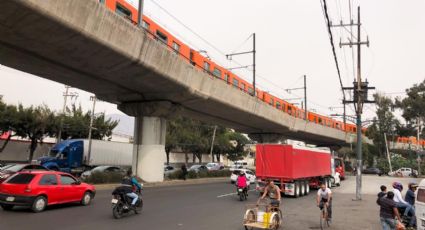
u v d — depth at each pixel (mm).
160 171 28953
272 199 11164
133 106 28734
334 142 73438
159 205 16328
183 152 67938
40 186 13023
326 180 30906
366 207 17734
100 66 20766
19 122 35281
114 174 26188
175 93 26828
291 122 49031
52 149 33531
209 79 28312
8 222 10805
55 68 21375
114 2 21703
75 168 33344
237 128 49094
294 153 22656
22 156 42281
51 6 14312
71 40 16828
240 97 33875
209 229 10992
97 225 10938
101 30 16938
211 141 66062
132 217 12750
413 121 68375
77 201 14781
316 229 11562
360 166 21922
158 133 28969
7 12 13961
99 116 47719
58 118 39781
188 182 32906
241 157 79750
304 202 20109
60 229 10102
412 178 52000
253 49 40875
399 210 11375
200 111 34781
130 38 18781
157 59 21500
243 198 19812
